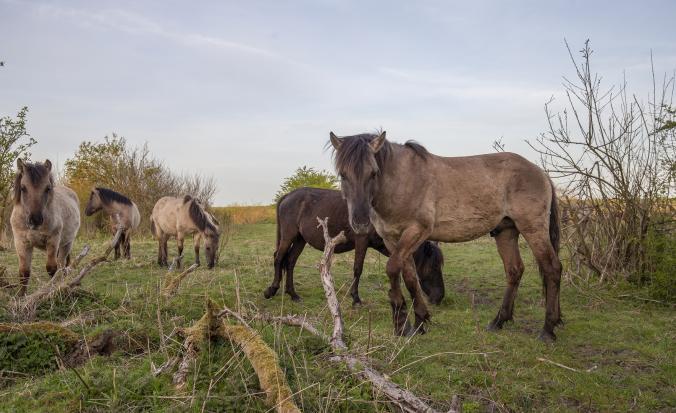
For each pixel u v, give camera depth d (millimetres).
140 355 4188
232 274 9109
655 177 7449
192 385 3436
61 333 4285
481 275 9328
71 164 20094
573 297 7367
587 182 7840
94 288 7602
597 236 7914
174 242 16297
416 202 5426
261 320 4602
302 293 7957
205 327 3984
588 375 4297
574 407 3787
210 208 21609
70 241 7926
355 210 4934
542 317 6398
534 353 4879
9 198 13633
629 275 7535
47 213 6715
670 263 6828
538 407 3750
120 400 3332
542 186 5672
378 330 5402
